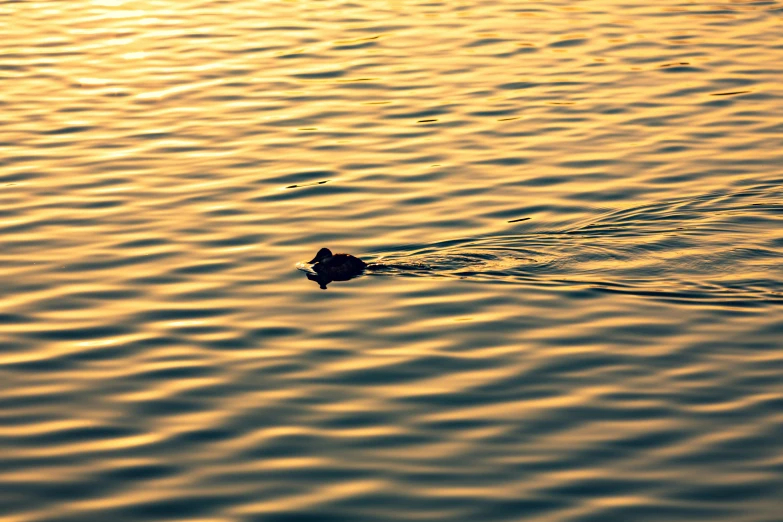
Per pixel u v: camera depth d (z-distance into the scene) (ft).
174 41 94.07
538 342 50.39
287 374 48.06
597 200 65.00
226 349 50.11
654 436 43.34
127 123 77.61
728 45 91.15
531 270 56.90
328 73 86.48
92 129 76.48
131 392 46.78
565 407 45.34
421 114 78.64
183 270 57.72
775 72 85.05
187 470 41.50
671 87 82.58
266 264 58.29
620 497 39.70
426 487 40.32
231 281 56.49
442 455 42.22
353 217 63.62
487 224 62.39
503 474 41.06
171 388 47.03
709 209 63.21
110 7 103.96
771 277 55.57
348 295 54.85
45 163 71.15
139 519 38.81
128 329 51.93
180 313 53.36
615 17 98.89
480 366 48.47
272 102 81.10
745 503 39.42
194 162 71.41
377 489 40.22
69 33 96.17
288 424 44.34
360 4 103.65
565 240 60.13
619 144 73.10
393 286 55.62
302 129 76.48
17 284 56.13
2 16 100.89
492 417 44.70
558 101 80.33
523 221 62.59
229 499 39.81
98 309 53.78
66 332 51.60
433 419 44.57
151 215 64.13
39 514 39.17
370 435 43.55
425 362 48.83
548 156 71.41
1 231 61.98
